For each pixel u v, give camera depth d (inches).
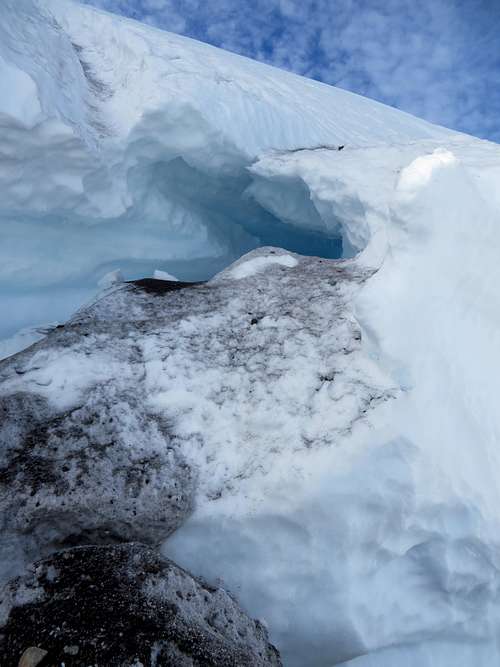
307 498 93.0
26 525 83.5
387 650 72.8
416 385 105.3
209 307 155.6
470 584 83.8
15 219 193.2
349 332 131.4
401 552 85.5
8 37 193.9
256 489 98.6
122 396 115.5
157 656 60.2
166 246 267.7
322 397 113.1
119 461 97.6
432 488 93.5
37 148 173.3
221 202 320.8
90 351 126.3
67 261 225.0
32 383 111.7
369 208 198.2
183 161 271.9
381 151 253.6
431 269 109.8
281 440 106.7
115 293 161.2
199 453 107.9
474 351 109.5
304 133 294.8
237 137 253.8
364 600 79.4
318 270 173.6
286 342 134.5
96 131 214.5
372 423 102.3
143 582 71.1
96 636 60.3
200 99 240.5
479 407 105.2
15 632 61.0
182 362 130.2
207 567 88.3
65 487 87.8
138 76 251.9
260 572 86.4
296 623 79.2
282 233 354.6
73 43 299.9
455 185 110.4
